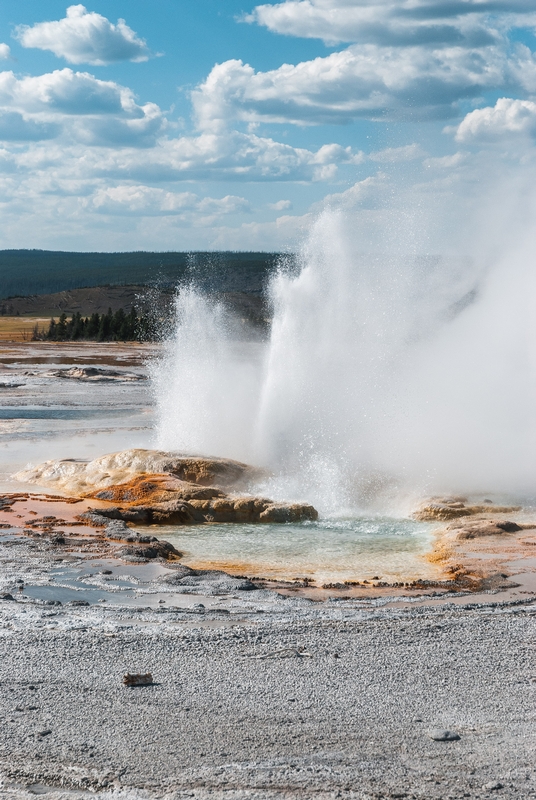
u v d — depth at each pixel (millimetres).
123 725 8570
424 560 17891
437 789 7172
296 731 8484
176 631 12117
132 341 134250
